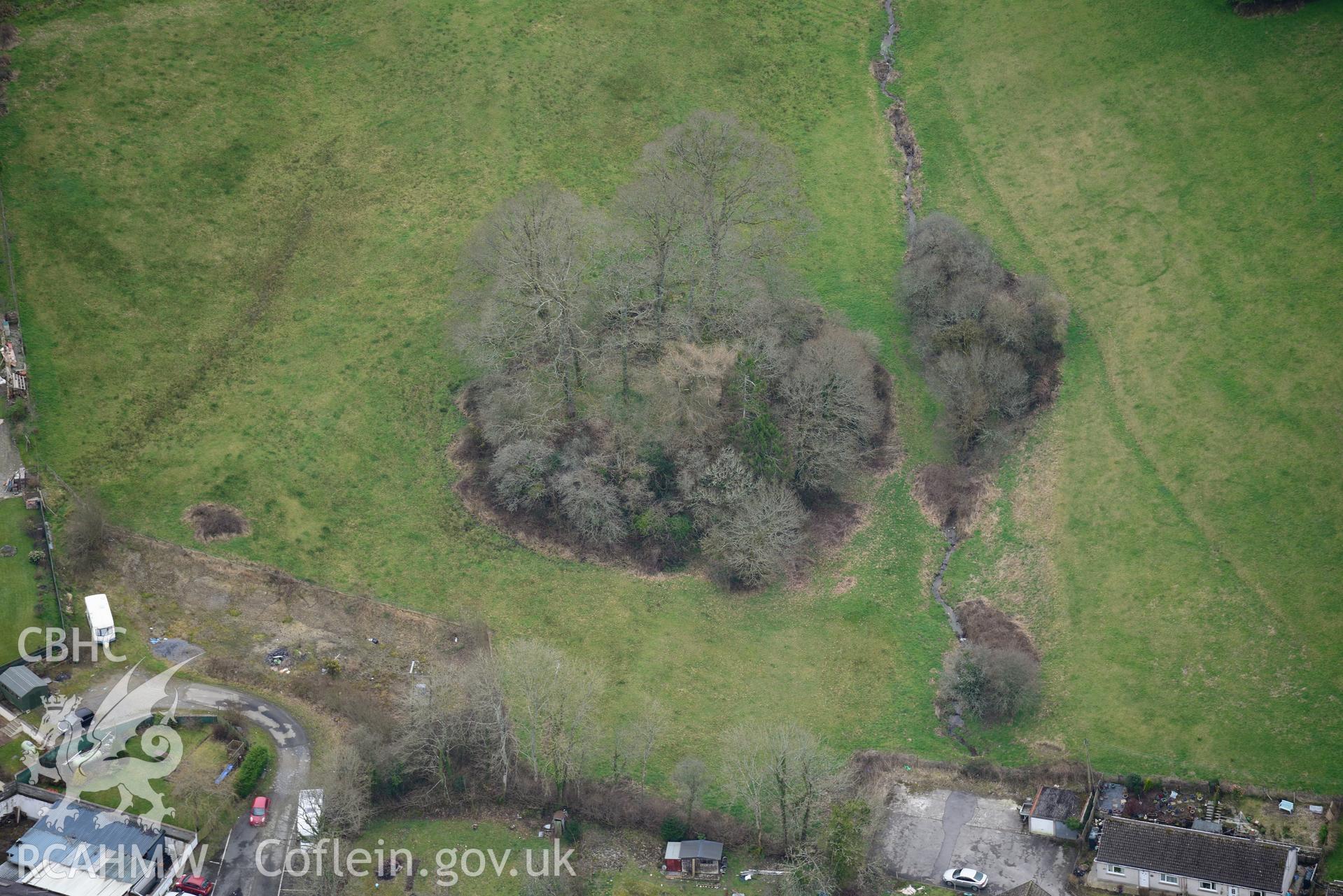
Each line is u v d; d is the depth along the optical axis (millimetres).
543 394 144000
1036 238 160250
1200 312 148375
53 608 125500
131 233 155500
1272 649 124000
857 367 142500
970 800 119250
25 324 146500
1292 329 143625
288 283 155125
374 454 143625
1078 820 115312
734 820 116375
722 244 147000
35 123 161625
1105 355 148625
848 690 128000
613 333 147750
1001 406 145125
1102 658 127062
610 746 121938
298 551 135250
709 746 122812
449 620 131625
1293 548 129500
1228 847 108438
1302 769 116000
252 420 144250
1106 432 142875
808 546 139125
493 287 150625
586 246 152125
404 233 159750
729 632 132375
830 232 163250
